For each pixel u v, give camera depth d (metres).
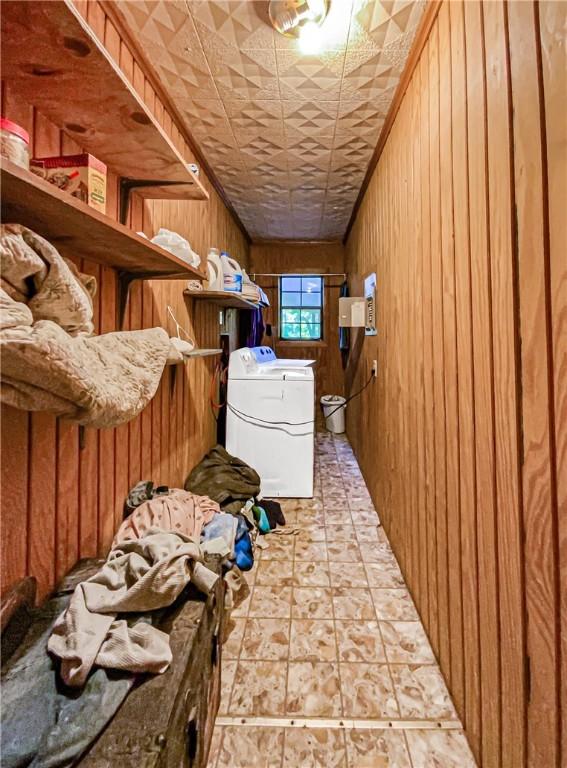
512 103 0.87
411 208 1.74
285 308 5.14
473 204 1.09
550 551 0.76
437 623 1.46
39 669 0.80
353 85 1.85
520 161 0.84
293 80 1.81
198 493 2.25
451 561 1.31
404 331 1.90
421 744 1.18
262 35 1.52
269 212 3.80
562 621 0.73
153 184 1.49
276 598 1.83
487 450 1.03
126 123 1.10
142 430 1.69
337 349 5.08
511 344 0.89
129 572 1.01
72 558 1.17
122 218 1.47
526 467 0.84
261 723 1.24
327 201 3.49
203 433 2.71
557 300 0.73
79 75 0.91
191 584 1.10
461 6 1.15
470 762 1.13
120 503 1.49
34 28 0.79
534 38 0.78
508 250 0.90
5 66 0.88
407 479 1.88
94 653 0.81
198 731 0.96
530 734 0.84
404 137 1.85
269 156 2.60
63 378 0.73
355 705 1.30
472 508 1.13
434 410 1.46
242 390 2.98
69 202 0.79
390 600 1.82
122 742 0.69
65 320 0.83
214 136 2.34
